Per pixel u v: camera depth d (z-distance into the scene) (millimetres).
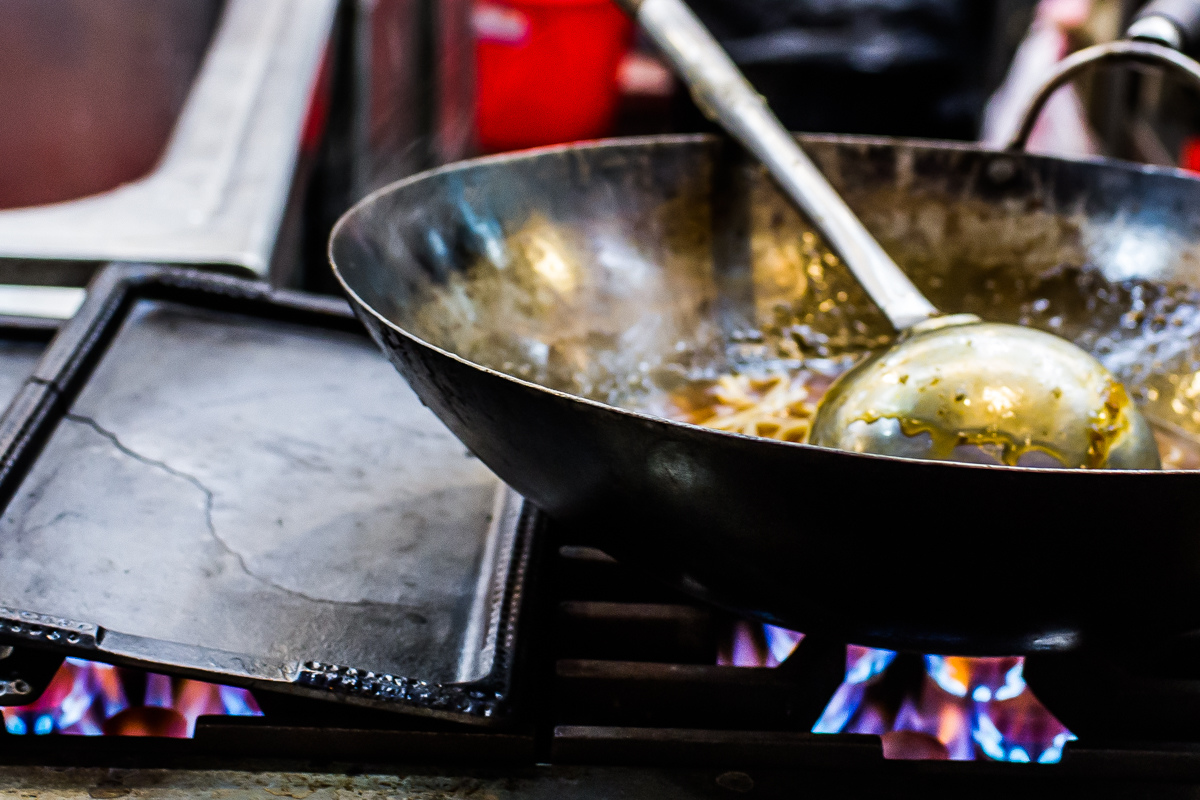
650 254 1105
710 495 857
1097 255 1097
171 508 1016
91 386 1086
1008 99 3666
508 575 987
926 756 987
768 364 1116
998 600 861
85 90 1419
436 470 1067
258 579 983
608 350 1086
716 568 893
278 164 1405
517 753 941
